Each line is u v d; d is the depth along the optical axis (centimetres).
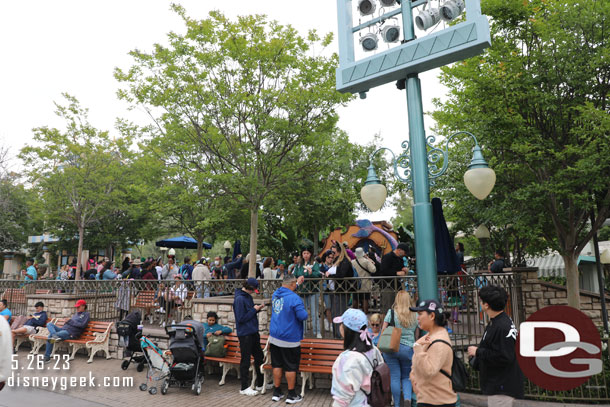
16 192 3059
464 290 705
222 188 1049
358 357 337
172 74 1008
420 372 347
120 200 2077
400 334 567
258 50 1034
